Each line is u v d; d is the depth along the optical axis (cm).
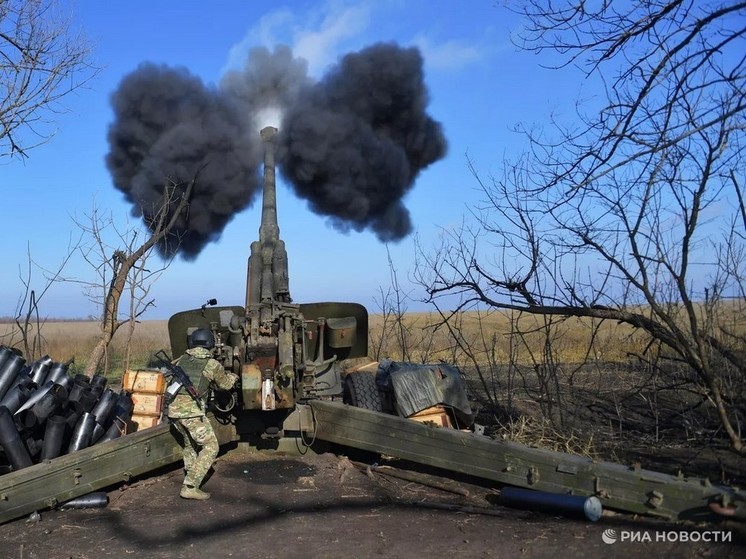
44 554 460
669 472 584
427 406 661
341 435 656
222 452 696
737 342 632
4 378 620
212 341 635
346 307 764
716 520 451
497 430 752
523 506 524
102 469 570
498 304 681
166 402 592
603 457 641
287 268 731
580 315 644
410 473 636
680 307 648
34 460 594
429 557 433
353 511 534
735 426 659
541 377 777
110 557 452
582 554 427
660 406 846
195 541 477
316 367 729
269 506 554
